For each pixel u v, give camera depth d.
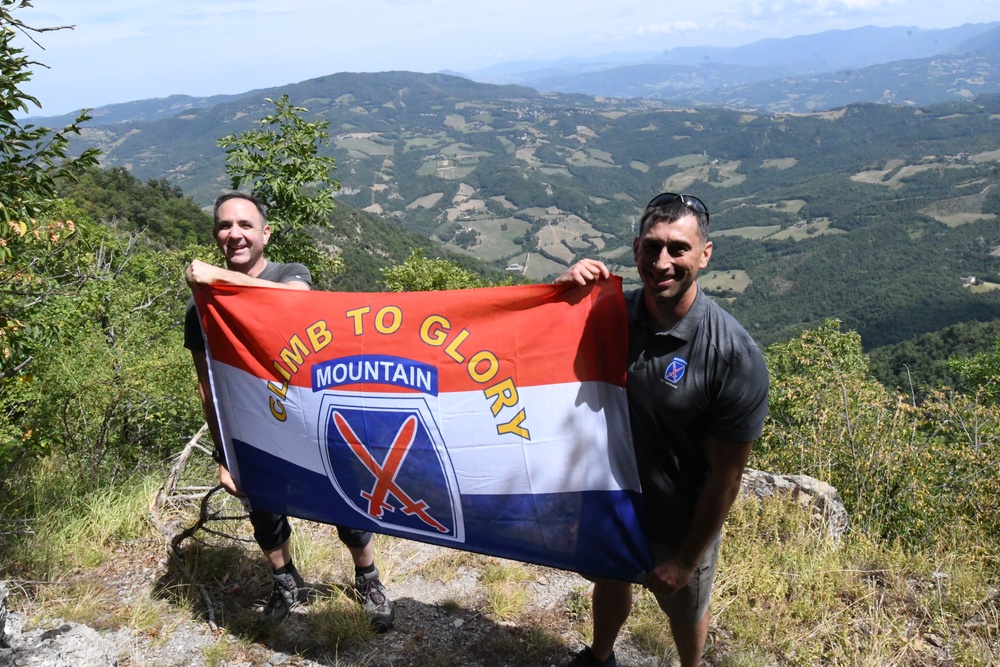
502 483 2.45
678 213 1.95
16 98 4.25
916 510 4.33
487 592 3.27
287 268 2.98
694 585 2.38
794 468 5.19
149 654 2.82
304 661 2.80
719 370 2.01
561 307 2.31
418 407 2.50
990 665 2.79
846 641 2.92
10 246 4.91
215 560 3.49
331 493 2.71
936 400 5.32
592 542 2.37
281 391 2.69
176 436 6.39
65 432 5.50
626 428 2.26
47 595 3.19
